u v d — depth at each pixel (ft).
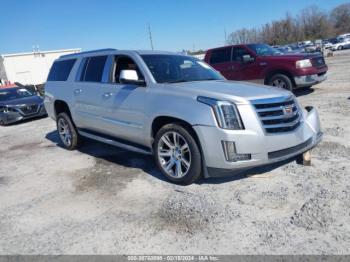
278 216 11.16
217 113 12.55
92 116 18.81
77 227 11.63
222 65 38.50
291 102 13.83
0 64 145.38
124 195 13.91
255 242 9.88
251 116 12.49
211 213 11.72
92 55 19.61
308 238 9.83
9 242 11.05
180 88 14.25
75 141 21.84
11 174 18.38
